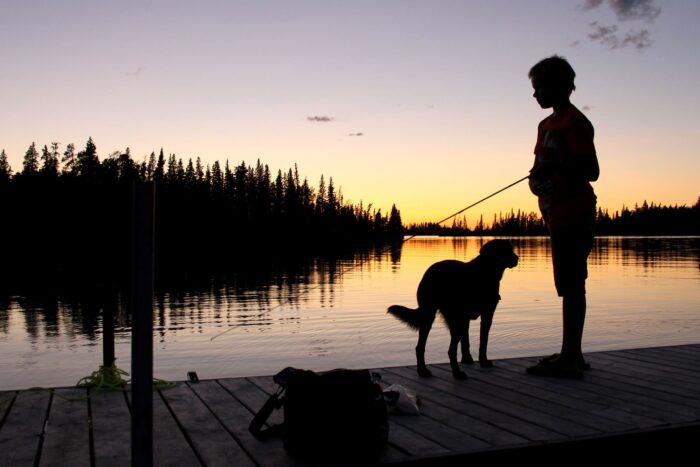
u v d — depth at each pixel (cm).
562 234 505
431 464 315
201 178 8606
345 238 10238
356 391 317
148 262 255
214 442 342
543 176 511
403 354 1093
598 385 483
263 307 1855
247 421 382
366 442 311
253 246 9081
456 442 339
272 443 341
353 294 2289
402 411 397
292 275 3441
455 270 514
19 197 5984
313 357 1070
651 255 5788
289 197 9719
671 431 367
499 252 537
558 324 1478
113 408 411
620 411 405
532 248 8756
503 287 2595
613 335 1315
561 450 341
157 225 8194
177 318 1599
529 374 526
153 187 254
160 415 395
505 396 447
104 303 491
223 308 1828
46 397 438
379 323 1493
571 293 509
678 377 512
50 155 6231
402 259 5884
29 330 1409
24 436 350
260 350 1134
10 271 3494
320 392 315
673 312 1700
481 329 561
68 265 4022
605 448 351
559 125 505
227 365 998
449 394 455
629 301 1980
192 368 977
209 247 8531
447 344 1204
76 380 915
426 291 520
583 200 500
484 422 380
